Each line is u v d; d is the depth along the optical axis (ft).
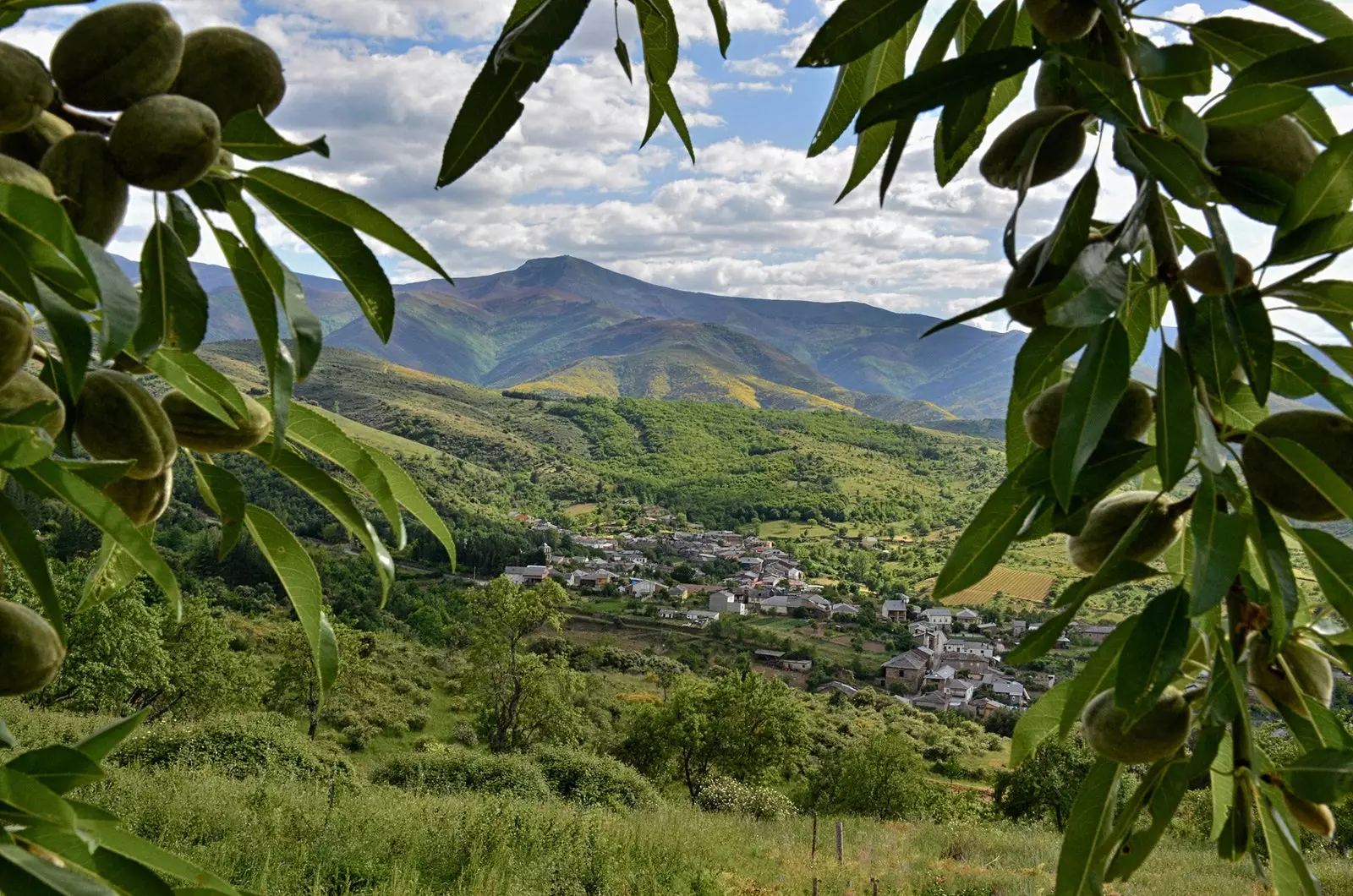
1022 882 61.00
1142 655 3.62
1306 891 3.69
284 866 43.88
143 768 68.64
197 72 3.64
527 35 4.00
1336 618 4.08
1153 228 3.84
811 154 5.67
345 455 4.49
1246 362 3.66
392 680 191.93
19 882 2.57
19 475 2.85
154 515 4.13
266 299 3.48
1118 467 3.89
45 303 2.77
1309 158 3.92
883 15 4.28
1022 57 4.02
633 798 87.76
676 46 6.06
